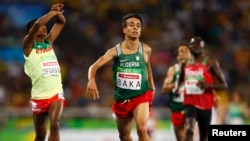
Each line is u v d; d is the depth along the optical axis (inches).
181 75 1360.7
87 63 2819.9
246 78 2810.0
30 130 2126.0
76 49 2903.5
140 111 1005.8
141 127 992.9
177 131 1455.5
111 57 1015.0
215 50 2876.5
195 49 1322.6
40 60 1053.2
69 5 3189.0
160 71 2773.1
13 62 2726.4
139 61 1017.5
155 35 3159.5
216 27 3262.8
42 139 1095.0
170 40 3129.9
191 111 1317.7
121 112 1036.5
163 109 2203.5
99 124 2180.1
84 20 3137.3
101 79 2677.2
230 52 2901.1
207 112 1328.7
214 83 1349.7
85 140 2148.1
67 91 2603.3
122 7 3280.0
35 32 1036.5
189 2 3380.9
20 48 2775.6
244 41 3218.5
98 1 3262.8
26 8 3024.1
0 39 2783.0
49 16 1042.1
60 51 2866.6
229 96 2306.8
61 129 2132.1
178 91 1385.3
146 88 1025.5
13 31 2906.0
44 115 1069.1
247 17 3368.6
